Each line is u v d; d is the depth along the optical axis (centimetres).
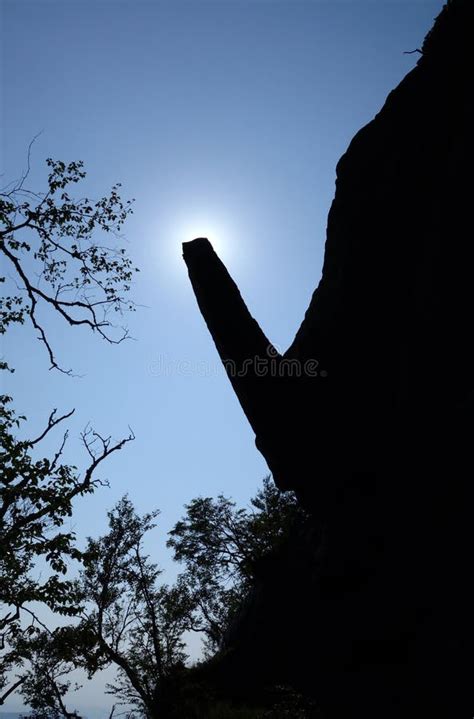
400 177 1323
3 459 1521
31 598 1499
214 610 3291
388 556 1149
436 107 1287
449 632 986
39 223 1486
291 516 3291
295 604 1598
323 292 1485
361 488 1245
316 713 1451
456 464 1021
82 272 1558
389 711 1106
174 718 1998
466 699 940
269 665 1725
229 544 3466
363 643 1180
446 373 1109
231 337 1344
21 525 1552
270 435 1329
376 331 1334
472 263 1078
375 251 1362
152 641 2691
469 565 964
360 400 1307
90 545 2780
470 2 1258
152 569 2898
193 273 1408
